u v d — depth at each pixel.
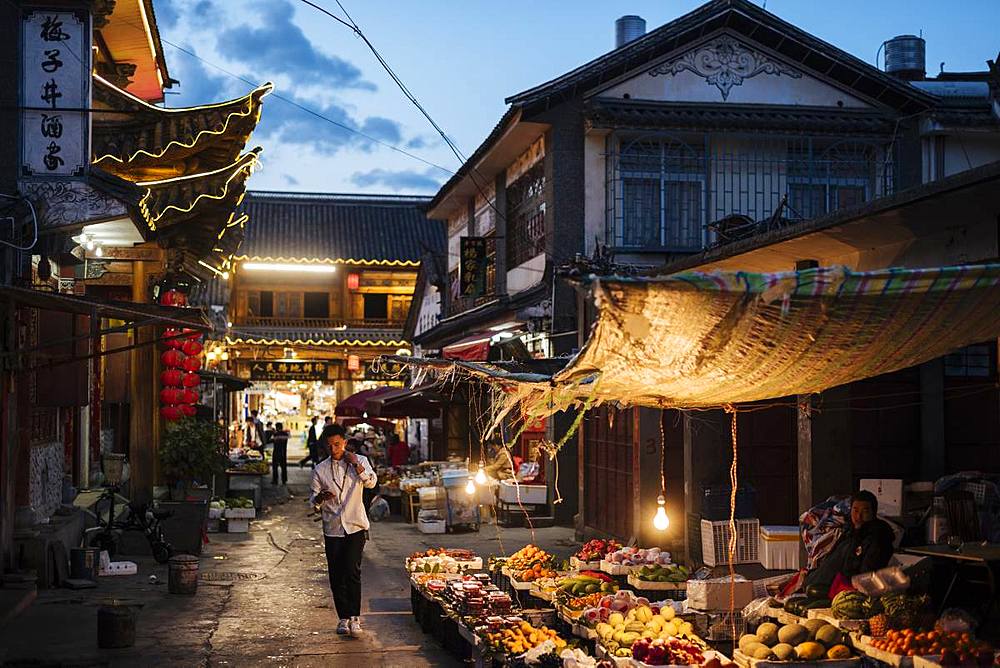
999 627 8.17
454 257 34.09
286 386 59.78
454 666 9.39
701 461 13.03
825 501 10.98
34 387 13.75
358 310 50.00
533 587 10.41
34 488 14.21
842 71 21.70
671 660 7.10
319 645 10.18
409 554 17.12
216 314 37.09
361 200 52.59
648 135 20.91
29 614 11.26
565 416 20.84
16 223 11.31
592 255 21.12
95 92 14.16
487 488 20.86
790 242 10.34
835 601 7.87
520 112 21.22
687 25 21.34
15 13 11.74
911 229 9.55
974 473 10.79
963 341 6.02
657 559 11.06
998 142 21.52
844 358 5.85
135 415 17.92
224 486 23.27
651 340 5.54
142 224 13.36
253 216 50.84
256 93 14.27
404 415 25.81
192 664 9.34
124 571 14.25
